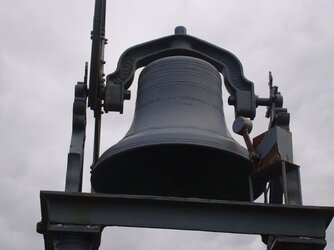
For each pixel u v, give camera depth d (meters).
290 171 5.24
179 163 5.44
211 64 6.05
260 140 5.42
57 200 4.91
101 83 5.69
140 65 6.04
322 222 4.97
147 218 4.90
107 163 5.45
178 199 4.92
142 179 5.61
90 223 4.87
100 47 5.47
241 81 5.92
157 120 5.56
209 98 5.80
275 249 4.97
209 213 4.95
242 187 5.69
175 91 5.73
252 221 4.95
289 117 5.57
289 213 4.98
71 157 5.20
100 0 5.35
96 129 5.91
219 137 5.43
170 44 6.09
